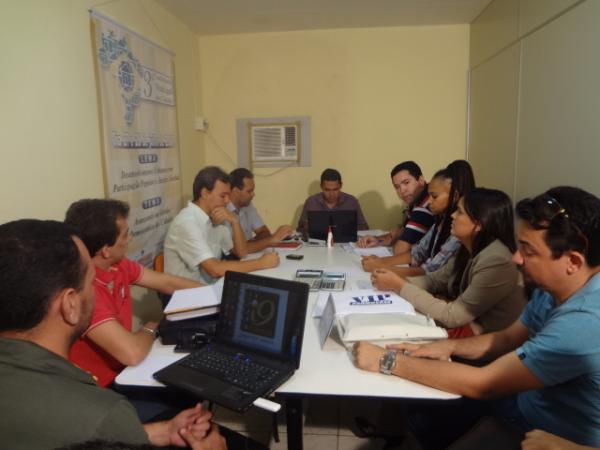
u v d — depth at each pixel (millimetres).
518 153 2771
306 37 3799
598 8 1916
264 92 3918
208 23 3557
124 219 1433
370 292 1638
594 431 958
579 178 2092
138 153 2721
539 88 2480
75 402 708
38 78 1792
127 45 2553
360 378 1132
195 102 3818
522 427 1150
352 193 3971
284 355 1156
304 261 2379
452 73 3740
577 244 914
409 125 3834
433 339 1301
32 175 1762
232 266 2113
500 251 1452
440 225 2170
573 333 907
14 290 709
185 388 1072
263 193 4066
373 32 3742
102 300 1311
